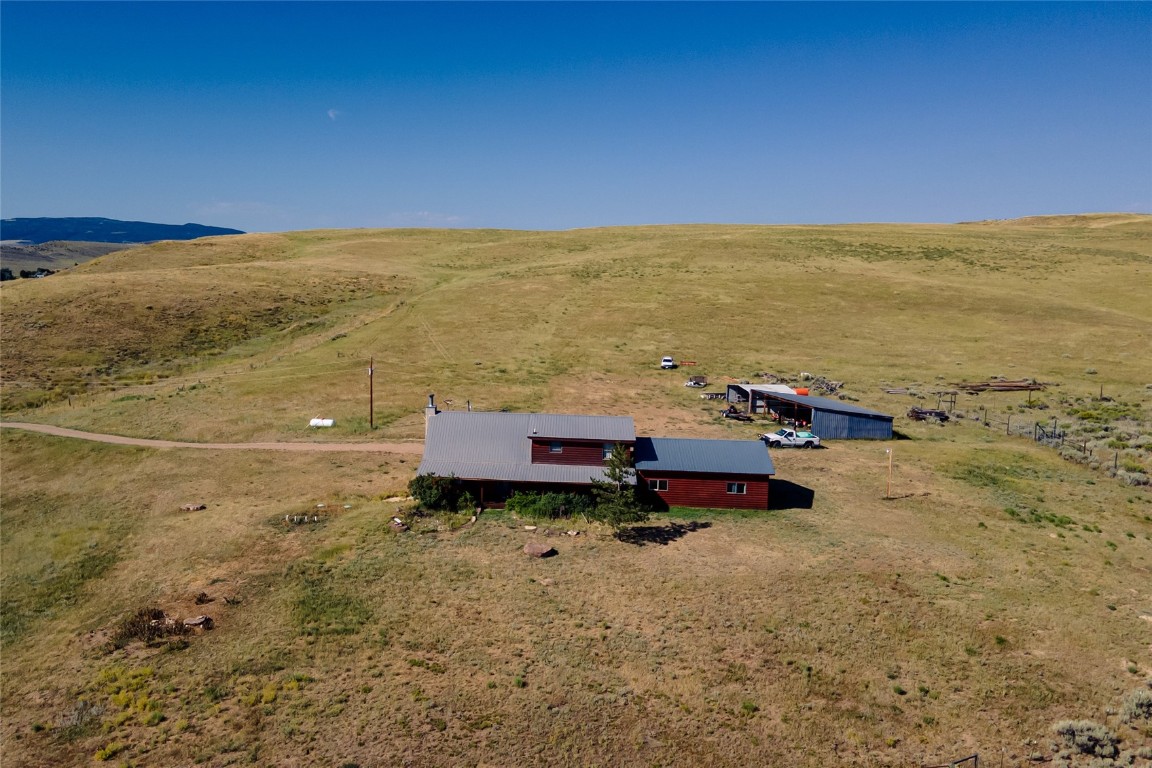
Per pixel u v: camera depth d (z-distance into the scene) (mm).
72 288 111438
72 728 27766
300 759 25688
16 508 50031
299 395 73875
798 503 49344
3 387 77625
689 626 33906
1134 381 80312
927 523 45594
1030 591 36875
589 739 26703
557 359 90000
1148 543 42656
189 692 29656
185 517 47250
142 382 81438
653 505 48875
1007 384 80375
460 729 27219
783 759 25797
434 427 52312
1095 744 25875
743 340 98562
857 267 136750
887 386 80938
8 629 35781
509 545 42469
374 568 39469
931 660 31312
